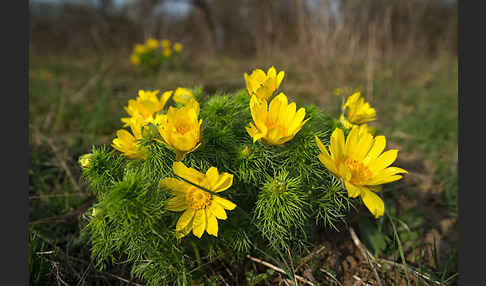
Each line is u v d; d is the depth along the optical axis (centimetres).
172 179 20
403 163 43
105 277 26
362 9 79
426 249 29
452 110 58
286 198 21
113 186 21
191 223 20
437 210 34
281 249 26
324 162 19
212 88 63
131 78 82
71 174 36
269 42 105
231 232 24
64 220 30
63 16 147
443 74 79
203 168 22
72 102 58
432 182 38
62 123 50
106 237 21
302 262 26
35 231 26
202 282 26
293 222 23
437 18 108
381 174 21
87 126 49
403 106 63
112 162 23
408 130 52
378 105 61
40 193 33
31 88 65
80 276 25
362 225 30
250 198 25
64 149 41
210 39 155
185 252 26
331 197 24
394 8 85
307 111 26
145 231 20
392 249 29
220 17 195
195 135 20
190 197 21
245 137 25
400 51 91
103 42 131
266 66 80
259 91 23
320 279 26
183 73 88
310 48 77
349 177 19
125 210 19
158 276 22
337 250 29
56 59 113
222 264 27
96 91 64
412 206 34
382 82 71
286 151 23
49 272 25
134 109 26
